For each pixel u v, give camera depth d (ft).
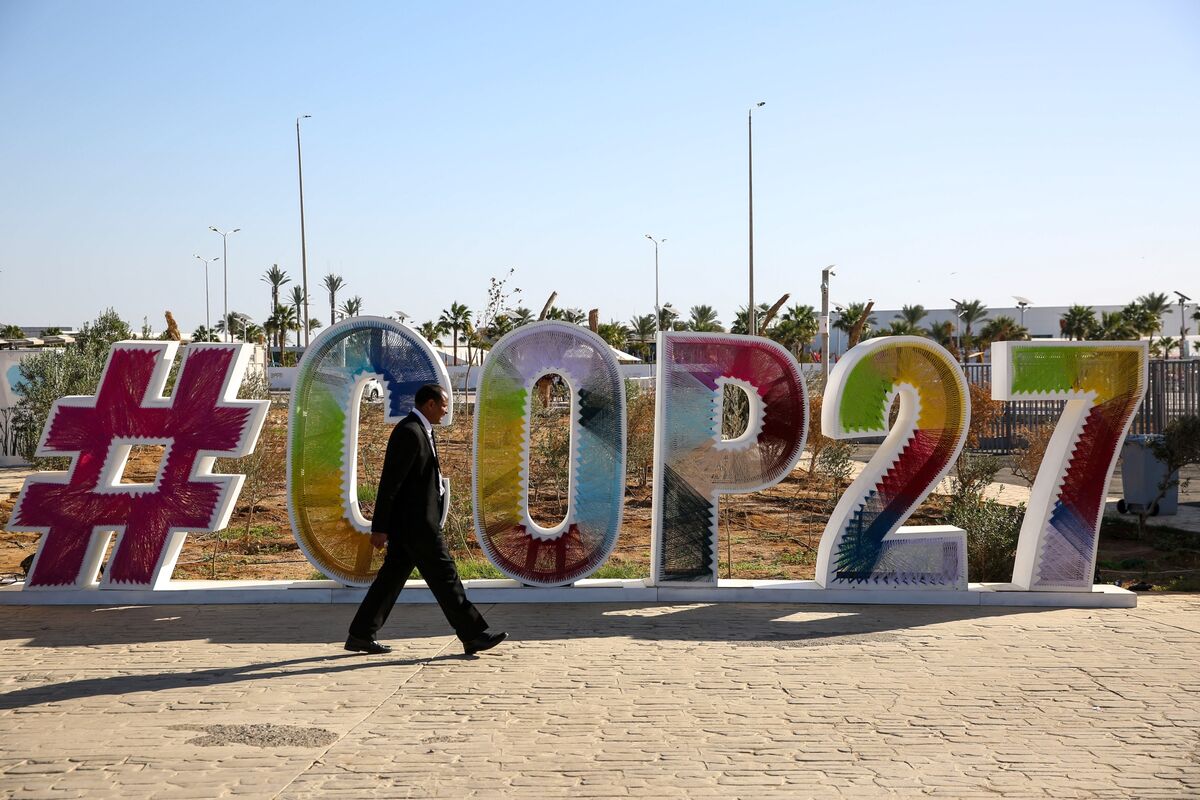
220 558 41.45
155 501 30.48
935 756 17.84
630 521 51.19
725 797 15.97
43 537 30.55
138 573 30.45
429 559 24.50
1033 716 20.08
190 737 18.70
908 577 30.83
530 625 27.84
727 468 30.83
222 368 30.53
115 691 21.58
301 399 30.22
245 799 15.84
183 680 22.45
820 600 30.68
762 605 30.37
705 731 19.11
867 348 29.71
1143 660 24.30
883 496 30.71
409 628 27.55
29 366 64.28
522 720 19.74
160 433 30.53
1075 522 30.81
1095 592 30.68
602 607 30.09
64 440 30.71
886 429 30.27
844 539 30.63
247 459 45.57
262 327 279.90
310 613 29.22
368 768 17.16
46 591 30.37
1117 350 30.71
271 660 24.17
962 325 283.18
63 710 20.29
